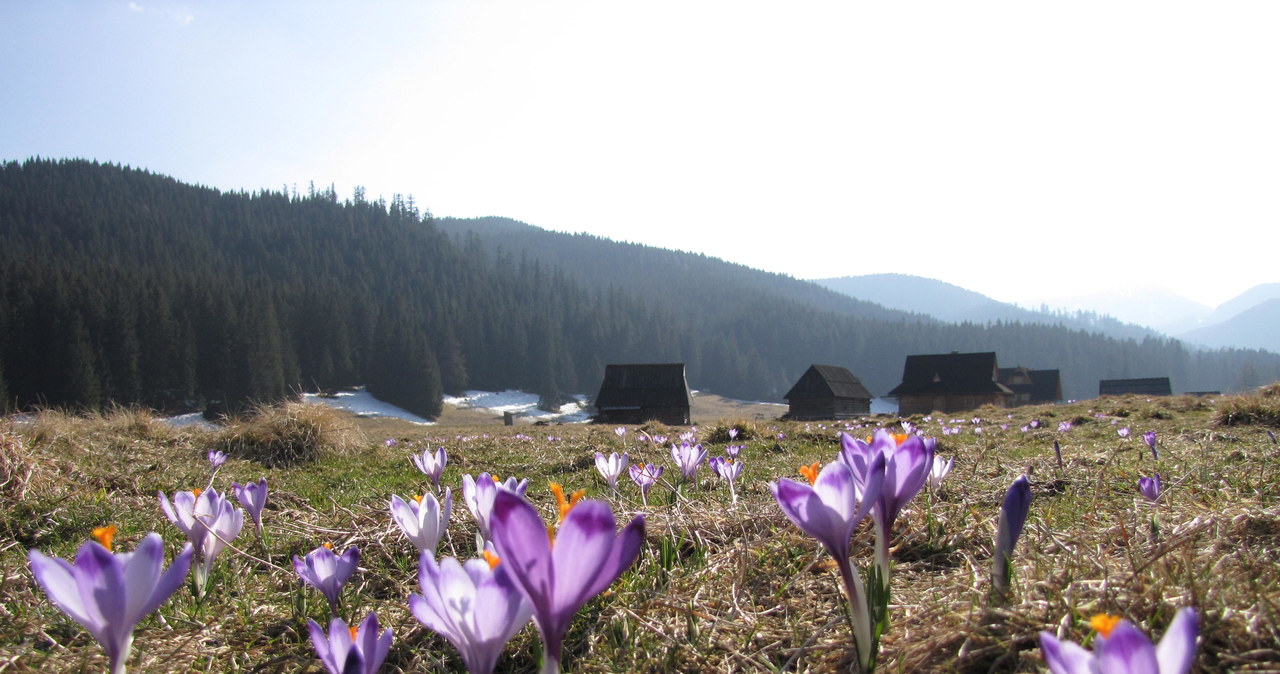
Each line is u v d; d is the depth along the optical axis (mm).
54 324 70188
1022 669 1755
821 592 2705
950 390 63281
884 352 189000
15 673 2166
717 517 3779
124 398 73750
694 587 2820
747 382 157875
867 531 3336
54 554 4227
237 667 2400
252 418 11242
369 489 6938
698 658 2225
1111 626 1077
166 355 79250
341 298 122562
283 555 3820
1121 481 4621
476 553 3693
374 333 111188
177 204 185875
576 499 1769
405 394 101375
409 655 2471
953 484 4848
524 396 130000
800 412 61750
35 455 6281
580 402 133875
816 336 190250
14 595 2928
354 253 183125
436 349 124500
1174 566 2234
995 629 1902
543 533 1118
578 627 2547
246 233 182375
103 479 6562
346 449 11000
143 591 1485
